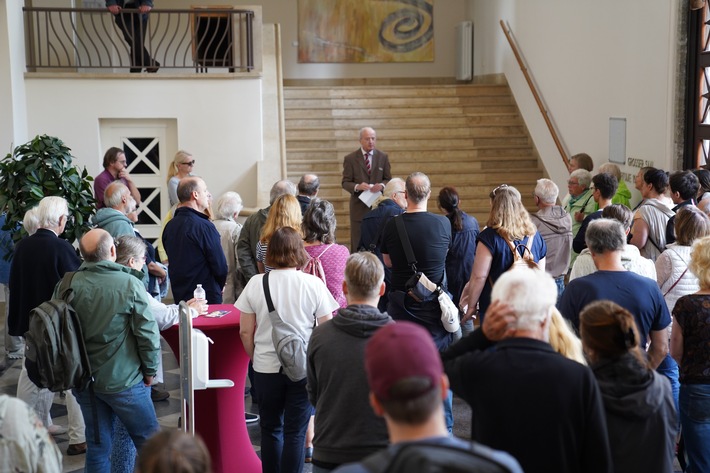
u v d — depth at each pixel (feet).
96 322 13.89
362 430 11.28
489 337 9.25
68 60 35.47
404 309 17.12
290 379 14.21
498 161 43.57
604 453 8.78
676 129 28.60
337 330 11.55
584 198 25.21
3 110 33.24
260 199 34.50
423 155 43.98
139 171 35.94
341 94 46.85
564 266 21.27
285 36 56.54
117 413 14.19
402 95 47.39
